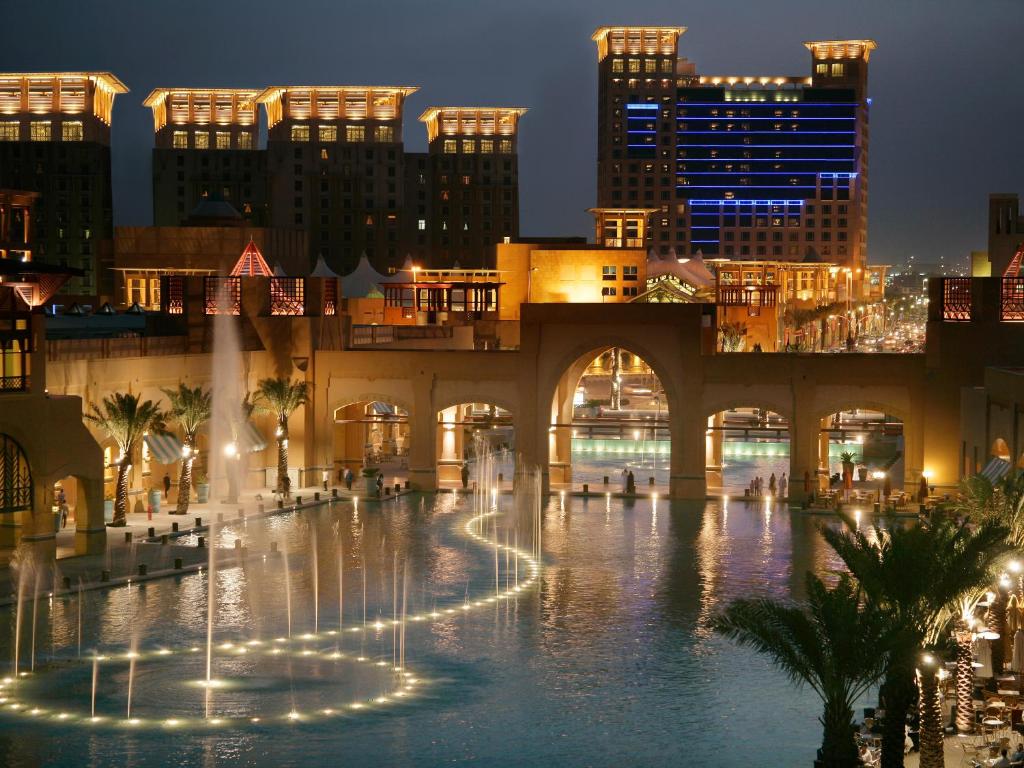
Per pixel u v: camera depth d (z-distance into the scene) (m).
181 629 47.31
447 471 91.81
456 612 50.09
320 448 84.56
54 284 58.81
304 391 81.69
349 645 45.34
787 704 38.91
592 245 172.50
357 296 148.25
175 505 74.56
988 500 40.38
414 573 57.09
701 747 35.16
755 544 64.38
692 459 81.19
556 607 50.88
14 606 50.28
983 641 38.50
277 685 40.72
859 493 78.62
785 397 79.56
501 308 157.00
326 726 36.91
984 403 69.81
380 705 38.75
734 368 80.25
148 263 144.25
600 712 38.09
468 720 37.47
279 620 48.69
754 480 81.62
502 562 59.72
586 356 87.56
